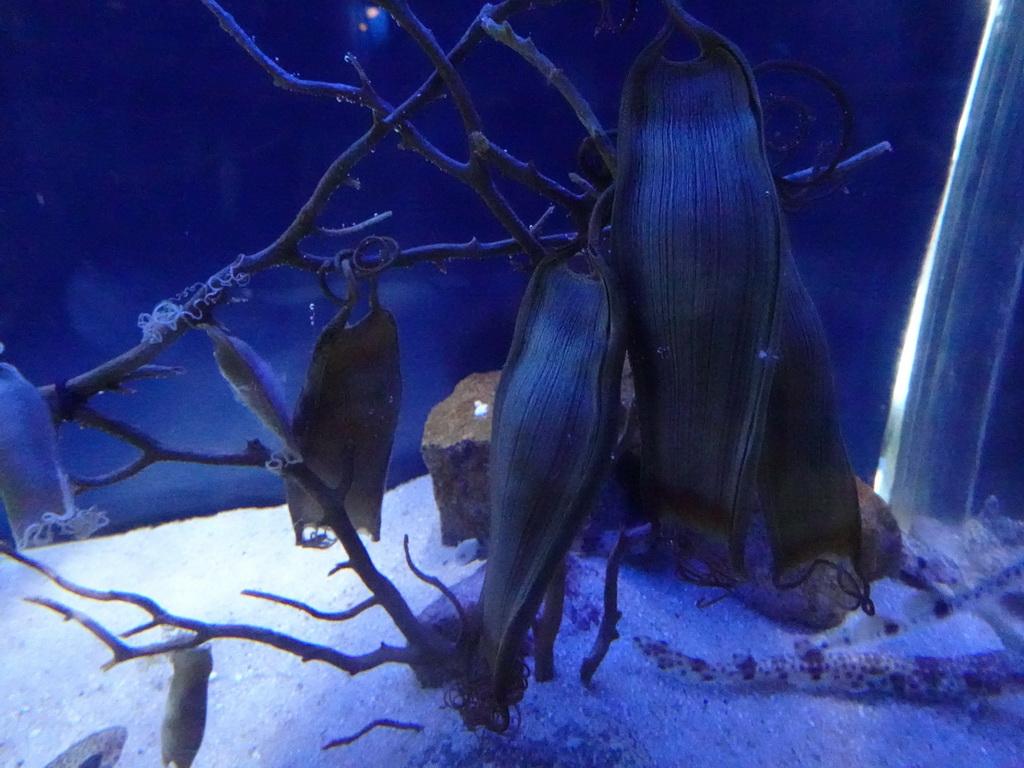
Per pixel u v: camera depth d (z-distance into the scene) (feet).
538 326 0.60
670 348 0.53
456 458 1.12
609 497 1.03
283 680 0.88
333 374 0.65
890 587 1.01
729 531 0.54
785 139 0.57
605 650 0.79
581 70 1.09
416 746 0.76
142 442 0.63
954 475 1.18
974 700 0.81
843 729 0.78
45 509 0.57
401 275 1.25
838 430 0.57
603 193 0.55
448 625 0.84
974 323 1.12
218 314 1.21
